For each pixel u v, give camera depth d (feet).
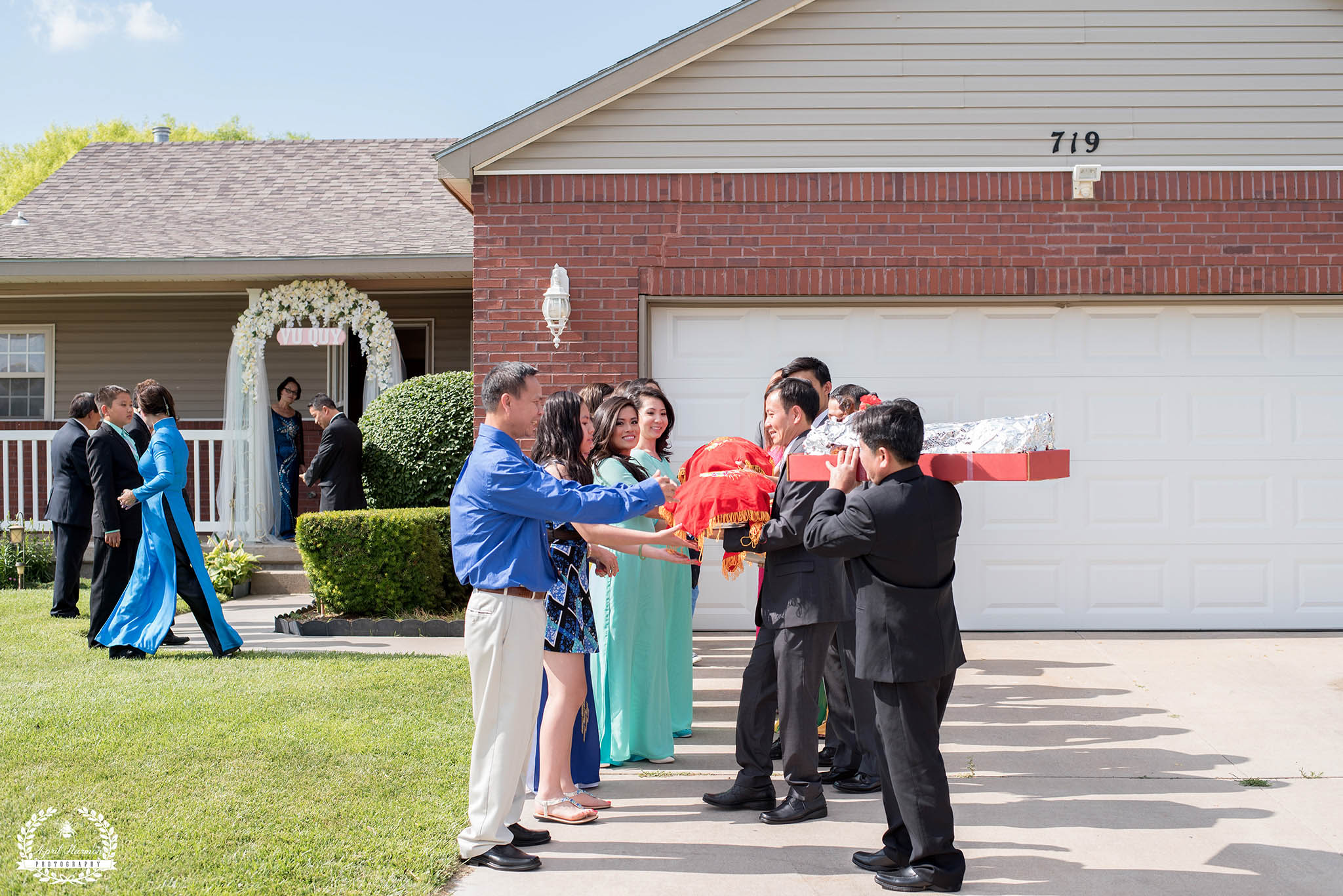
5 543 34.17
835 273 26.16
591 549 14.67
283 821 13.17
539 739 14.48
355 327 37.22
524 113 26.12
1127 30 26.17
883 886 11.73
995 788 15.25
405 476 32.35
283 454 37.70
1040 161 26.18
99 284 39.24
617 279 26.32
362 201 44.96
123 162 50.88
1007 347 26.50
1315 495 26.27
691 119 26.32
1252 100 26.09
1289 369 26.37
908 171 26.22
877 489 11.57
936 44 26.25
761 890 11.75
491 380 12.67
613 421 15.76
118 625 21.95
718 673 22.53
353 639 25.03
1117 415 26.40
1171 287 26.03
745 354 26.61
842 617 13.61
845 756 15.42
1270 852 12.86
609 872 12.20
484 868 12.30
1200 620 26.25
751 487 13.32
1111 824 13.82
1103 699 19.90
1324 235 26.07
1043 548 26.35
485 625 12.25
